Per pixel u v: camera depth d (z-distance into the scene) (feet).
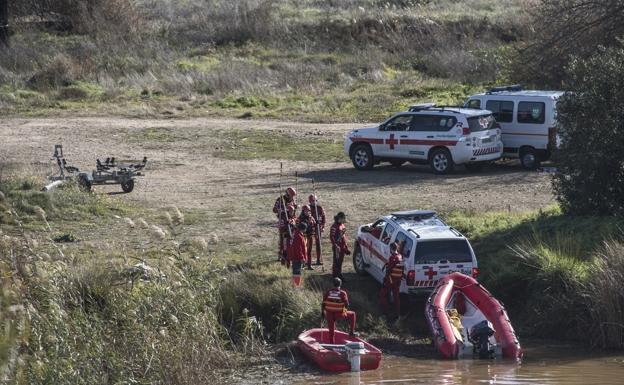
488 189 190.39
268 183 202.59
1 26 370.12
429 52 346.54
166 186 200.34
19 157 226.79
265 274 136.46
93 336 99.25
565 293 129.08
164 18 416.46
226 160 228.84
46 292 99.66
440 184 196.75
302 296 128.57
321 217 145.69
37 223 163.84
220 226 166.09
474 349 117.80
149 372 101.09
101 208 173.88
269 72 322.14
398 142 210.59
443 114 206.49
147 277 114.83
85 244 151.23
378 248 136.77
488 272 137.69
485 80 305.53
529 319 129.59
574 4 255.70
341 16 394.73
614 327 120.67
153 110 287.28
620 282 121.80
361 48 357.61
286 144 245.24
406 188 193.77
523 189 189.16
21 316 75.72
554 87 261.24
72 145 243.60
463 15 379.96
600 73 152.25
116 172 192.24
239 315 126.52
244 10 393.70
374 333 126.31
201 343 108.68
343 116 277.64
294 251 131.85
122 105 295.28
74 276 117.80
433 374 109.60
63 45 365.81
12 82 318.65
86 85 315.78
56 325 95.61
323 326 124.36
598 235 140.56
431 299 124.16
